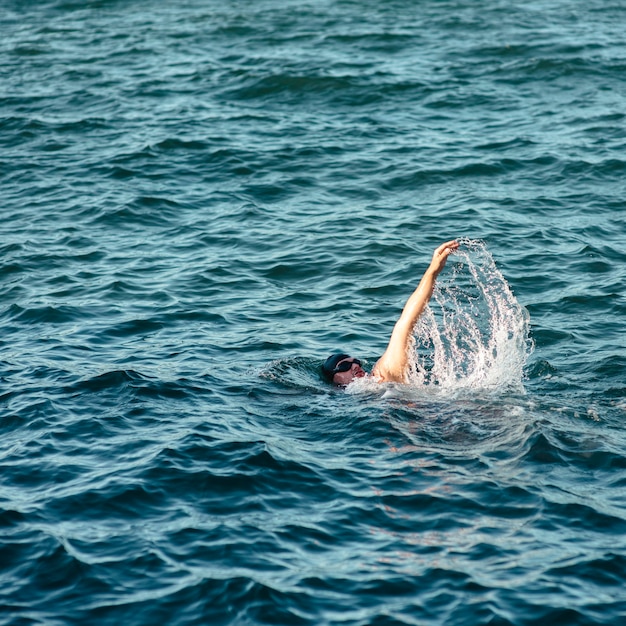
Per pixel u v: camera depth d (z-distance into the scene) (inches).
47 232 618.2
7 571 256.2
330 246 585.3
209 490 297.3
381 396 365.4
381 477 303.9
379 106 895.1
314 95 931.3
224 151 774.5
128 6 1465.3
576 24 1218.6
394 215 638.5
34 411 356.5
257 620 235.5
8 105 922.7
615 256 555.8
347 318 480.4
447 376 390.9
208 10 1397.6
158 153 776.3
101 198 681.6
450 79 973.8
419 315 377.1
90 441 332.2
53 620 235.6
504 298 497.7
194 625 234.4
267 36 1195.9
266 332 458.6
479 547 265.1
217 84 976.9
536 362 407.5
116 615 237.9
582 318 467.8
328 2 1429.6
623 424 338.6
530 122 834.2
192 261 566.9
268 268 553.9
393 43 1131.9
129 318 477.1
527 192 674.8
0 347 438.3
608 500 287.7
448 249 372.8
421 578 251.8
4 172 743.1
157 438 332.8
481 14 1302.9
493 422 339.3
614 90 922.1
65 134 834.8
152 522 280.2
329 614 237.9
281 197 682.8
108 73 1039.0
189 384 385.1
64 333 455.8
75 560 260.1
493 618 234.2
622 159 726.5
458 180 704.4
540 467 306.0
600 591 245.1
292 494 295.3
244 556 262.2
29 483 303.6
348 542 269.7
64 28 1301.7
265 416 354.6
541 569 254.4
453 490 294.5
